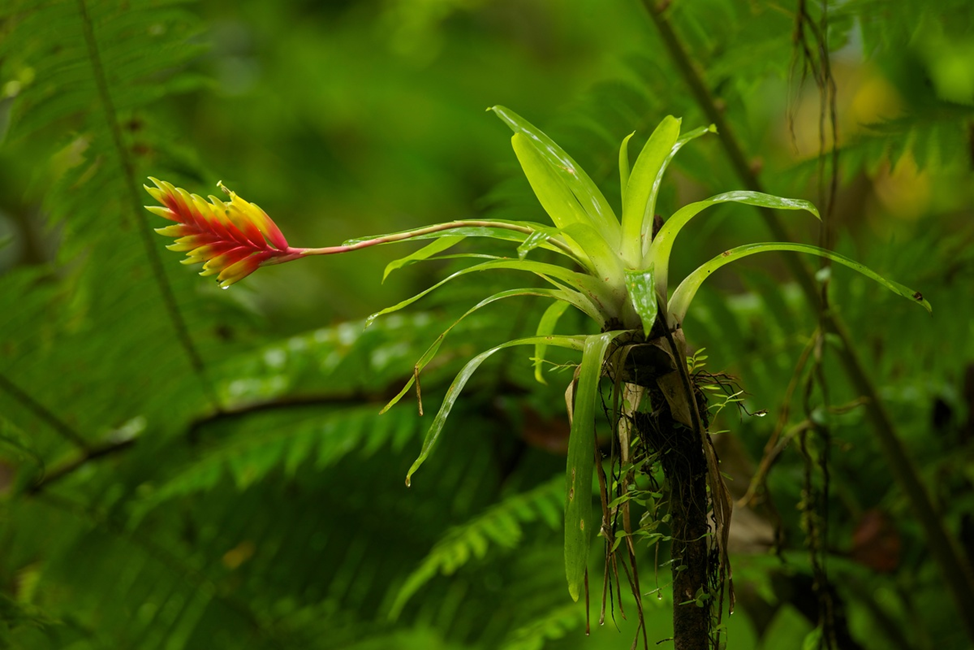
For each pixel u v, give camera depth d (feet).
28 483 11.81
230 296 11.69
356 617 12.60
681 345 7.73
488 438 11.96
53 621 9.07
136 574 12.23
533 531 11.87
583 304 7.79
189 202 7.55
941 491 10.18
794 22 9.31
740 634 12.23
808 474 9.04
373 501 12.57
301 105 28.17
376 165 29.96
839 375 10.48
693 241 11.27
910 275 10.43
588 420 7.59
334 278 26.96
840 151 9.46
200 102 25.76
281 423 12.06
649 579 9.39
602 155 10.13
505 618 12.21
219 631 12.39
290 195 28.48
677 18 9.74
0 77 9.78
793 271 9.45
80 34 9.50
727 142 9.53
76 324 11.34
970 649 10.64
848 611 11.10
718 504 7.66
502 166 10.05
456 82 28.60
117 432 12.63
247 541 12.50
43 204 10.33
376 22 27.14
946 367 10.82
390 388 11.21
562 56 29.91
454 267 10.16
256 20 26.78
